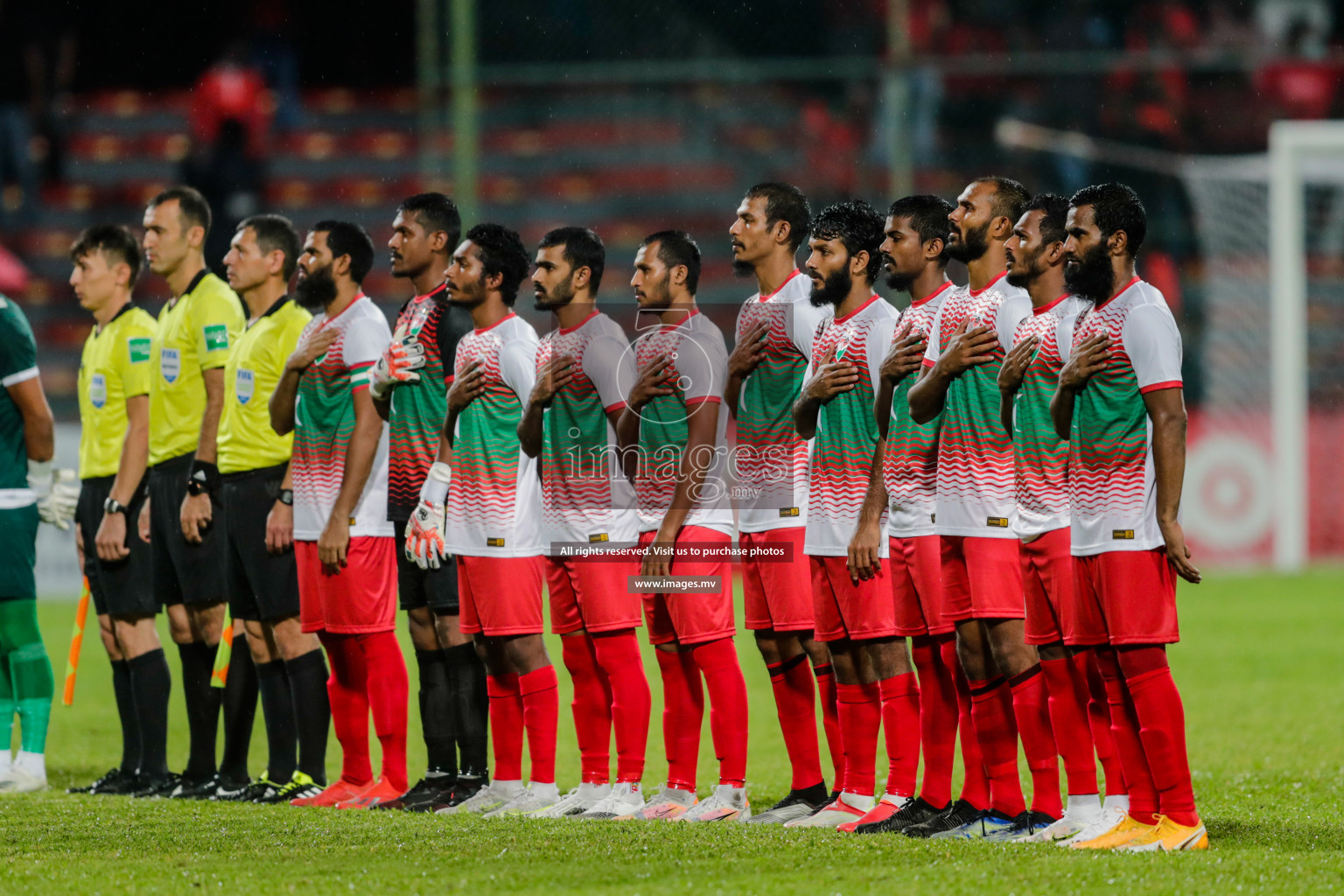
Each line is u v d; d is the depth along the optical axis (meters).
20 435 24.75
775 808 19.78
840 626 18.86
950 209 18.72
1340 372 64.69
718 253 67.44
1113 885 14.24
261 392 22.73
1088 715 17.61
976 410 17.67
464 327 21.30
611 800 20.06
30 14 72.00
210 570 23.31
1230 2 71.25
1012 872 14.86
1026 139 64.69
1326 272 65.44
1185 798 16.38
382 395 21.28
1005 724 17.75
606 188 69.25
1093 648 17.17
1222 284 63.53
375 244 72.31
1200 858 15.59
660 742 28.81
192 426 23.89
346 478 21.34
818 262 18.97
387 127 74.88
